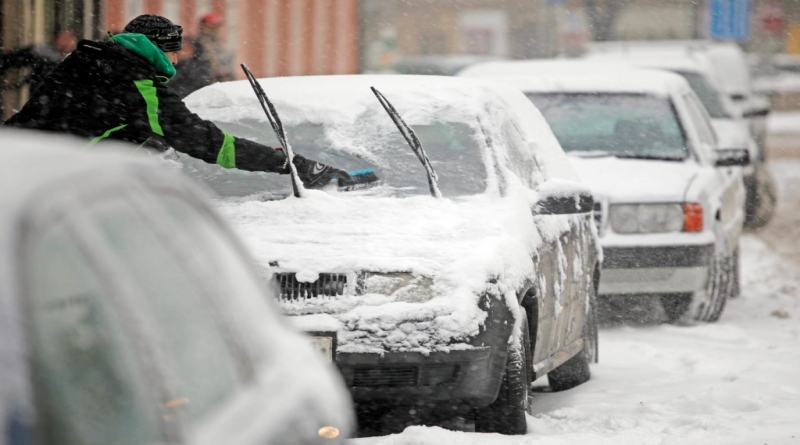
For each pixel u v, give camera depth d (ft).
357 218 57.36
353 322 50.47
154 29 59.11
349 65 175.52
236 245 28.40
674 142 108.68
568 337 69.82
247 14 158.40
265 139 66.18
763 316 107.14
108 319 21.26
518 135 70.03
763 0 376.89
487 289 52.37
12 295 19.12
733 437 55.83
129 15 144.66
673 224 98.12
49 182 21.09
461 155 64.08
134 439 21.08
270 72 163.22
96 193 22.25
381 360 50.14
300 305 50.96
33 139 23.93
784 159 286.87
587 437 53.88
